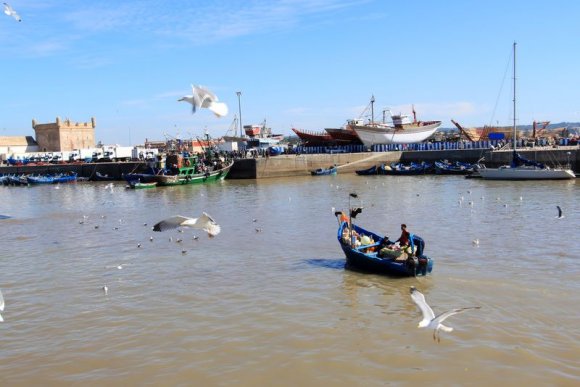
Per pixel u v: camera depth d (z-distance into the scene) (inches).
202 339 636.7
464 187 2220.7
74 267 990.4
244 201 1979.6
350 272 899.4
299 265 954.1
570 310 693.3
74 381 547.5
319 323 674.8
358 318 689.0
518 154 2753.4
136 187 2689.5
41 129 5157.5
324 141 4160.9
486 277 840.9
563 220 1312.7
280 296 783.1
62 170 3732.8
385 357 577.9
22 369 575.8
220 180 3046.3
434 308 714.8
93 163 3666.3
